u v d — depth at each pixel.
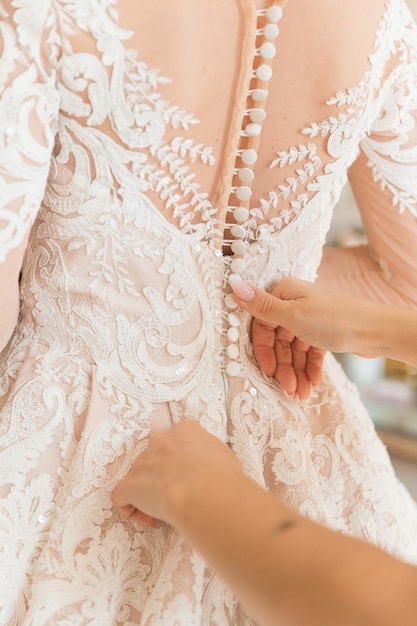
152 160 0.70
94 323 0.75
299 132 0.74
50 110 0.64
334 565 0.46
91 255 0.73
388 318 0.80
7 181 0.63
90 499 0.72
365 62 0.74
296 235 0.81
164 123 0.68
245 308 0.80
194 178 0.73
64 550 0.70
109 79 0.64
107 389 0.75
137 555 0.73
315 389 0.92
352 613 0.44
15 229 0.64
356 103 0.75
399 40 0.79
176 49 0.65
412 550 0.93
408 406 2.08
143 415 0.76
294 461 0.80
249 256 0.79
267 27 0.68
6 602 0.70
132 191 0.71
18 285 0.75
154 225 0.73
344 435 0.91
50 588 0.69
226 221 0.77
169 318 0.76
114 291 0.74
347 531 0.87
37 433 0.74
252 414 0.80
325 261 1.08
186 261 0.75
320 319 0.80
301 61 0.71
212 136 0.72
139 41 0.64
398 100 0.81
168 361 0.77
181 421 0.70
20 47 0.61
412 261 0.95
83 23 0.62
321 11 0.69
